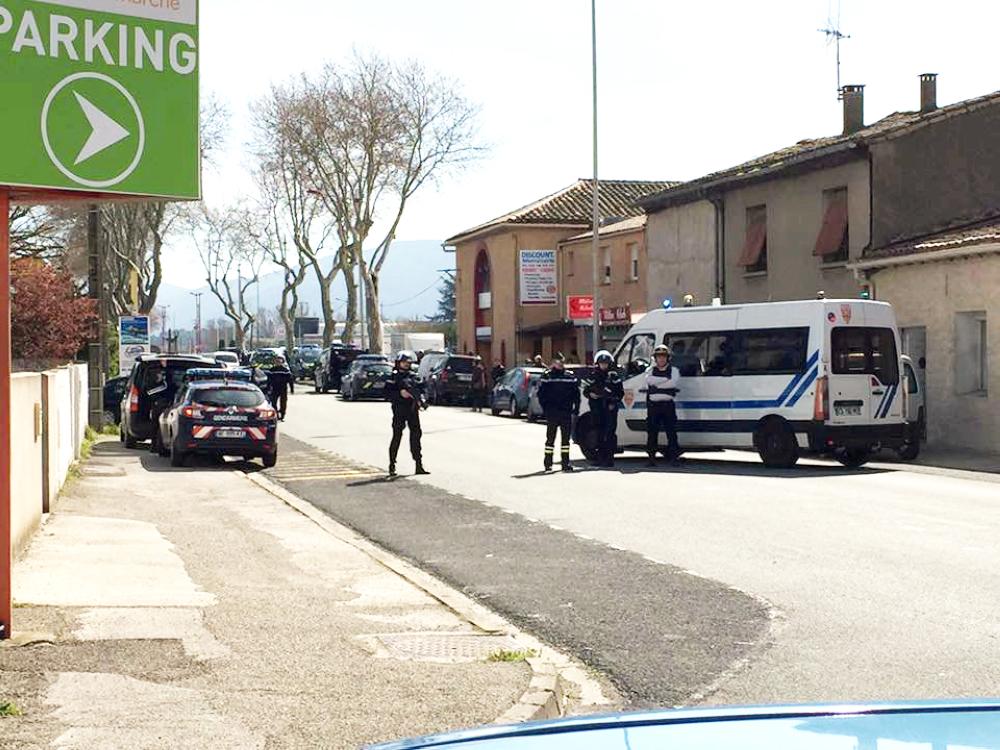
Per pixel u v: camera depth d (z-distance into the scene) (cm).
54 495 1579
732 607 952
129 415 2666
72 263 4150
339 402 5081
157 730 614
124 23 824
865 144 2941
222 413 2225
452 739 197
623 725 198
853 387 2084
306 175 6594
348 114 6306
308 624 883
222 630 853
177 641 815
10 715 639
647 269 4056
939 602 952
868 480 1886
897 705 201
